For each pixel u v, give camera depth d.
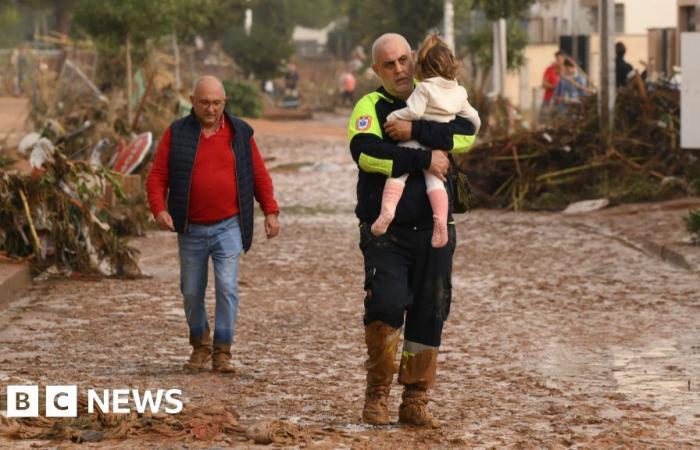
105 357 13.56
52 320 15.80
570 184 31.28
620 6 79.31
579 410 11.16
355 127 10.05
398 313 10.13
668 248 21.77
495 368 13.20
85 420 10.27
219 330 12.91
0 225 19.33
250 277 19.97
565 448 9.79
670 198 29.67
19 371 12.59
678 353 13.92
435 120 9.95
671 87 32.56
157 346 14.25
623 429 10.45
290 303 17.55
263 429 9.80
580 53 59.59
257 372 12.91
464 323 16.02
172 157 12.88
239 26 96.19
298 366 13.27
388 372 10.35
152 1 39.56
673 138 31.06
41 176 19.31
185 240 12.94
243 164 12.96
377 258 10.15
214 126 12.94
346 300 17.86
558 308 17.08
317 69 113.56
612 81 31.83
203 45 105.62
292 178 40.53
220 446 9.64
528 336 15.05
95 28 40.12
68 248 19.39
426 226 10.13
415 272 10.24
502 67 49.53
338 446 9.70
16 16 101.50
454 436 10.12
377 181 10.13
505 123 38.12
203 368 12.98
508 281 19.53
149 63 41.62
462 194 10.31
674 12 79.31
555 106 39.22
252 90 75.19
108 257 19.45
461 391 12.05
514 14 48.31
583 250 22.97
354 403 11.43
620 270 20.44
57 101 39.31
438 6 72.38
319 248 23.69
